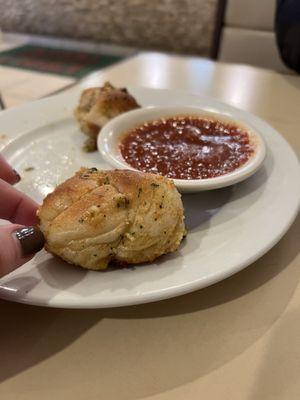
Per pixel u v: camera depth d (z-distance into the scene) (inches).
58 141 7.4
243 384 3.5
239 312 4.1
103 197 4.2
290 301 4.2
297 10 10.8
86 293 3.9
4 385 3.5
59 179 6.5
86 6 21.2
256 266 4.7
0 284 4.0
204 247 4.6
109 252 4.2
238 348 3.8
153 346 3.8
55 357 3.7
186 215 5.2
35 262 4.3
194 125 7.0
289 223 4.8
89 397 3.4
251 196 5.5
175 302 4.2
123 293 3.9
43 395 3.4
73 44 21.3
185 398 3.4
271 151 6.5
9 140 7.2
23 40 21.8
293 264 4.7
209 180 5.4
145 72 10.7
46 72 15.8
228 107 7.9
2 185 4.5
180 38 20.2
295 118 8.4
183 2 19.2
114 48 21.0
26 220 4.6
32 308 4.2
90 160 6.9
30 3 22.4
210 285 4.2
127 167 5.8
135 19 20.6
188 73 10.6
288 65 11.6
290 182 5.6
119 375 3.6
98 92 7.5
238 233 4.8
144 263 4.3
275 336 3.9
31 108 8.1
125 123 6.8
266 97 9.3
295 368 3.6
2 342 3.8
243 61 13.5
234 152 6.3
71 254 4.1
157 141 6.7
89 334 3.9
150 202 4.3
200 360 3.7
